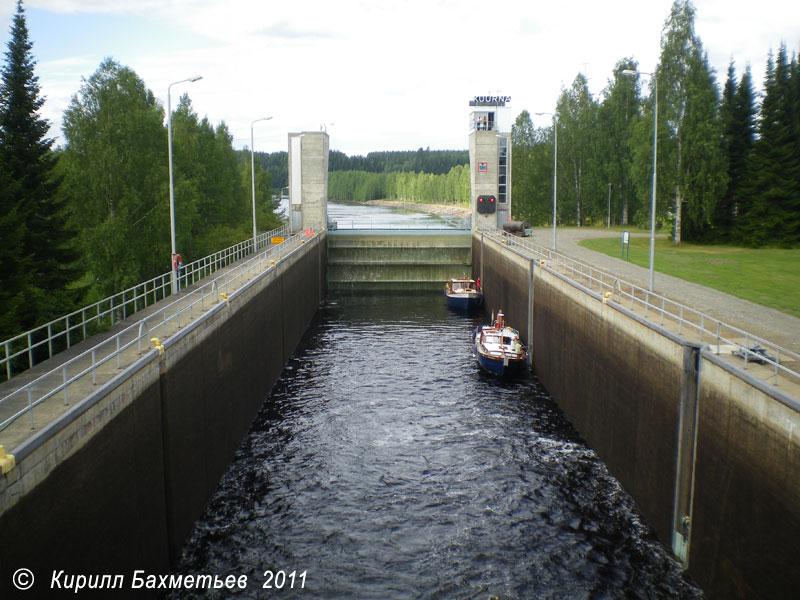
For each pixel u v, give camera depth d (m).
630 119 98.00
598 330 31.34
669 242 70.00
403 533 24.42
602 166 99.50
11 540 12.85
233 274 41.91
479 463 30.23
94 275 46.19
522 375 44.75
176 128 72.12
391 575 21.98
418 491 27.58
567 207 105.56
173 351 22.80
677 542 22.48
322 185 77.00
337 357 48.41
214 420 27.81
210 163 78.25
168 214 49.41
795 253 58.56
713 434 20.02
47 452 14.34
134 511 19.20
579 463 30.33
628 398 27.20
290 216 77.62
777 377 17.91
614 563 22.41
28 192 35.69
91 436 16.48
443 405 38.06
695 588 20.95
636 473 26.28
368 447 31.94
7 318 26.39
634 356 26.48
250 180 104.44
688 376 21.64
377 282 79.75
